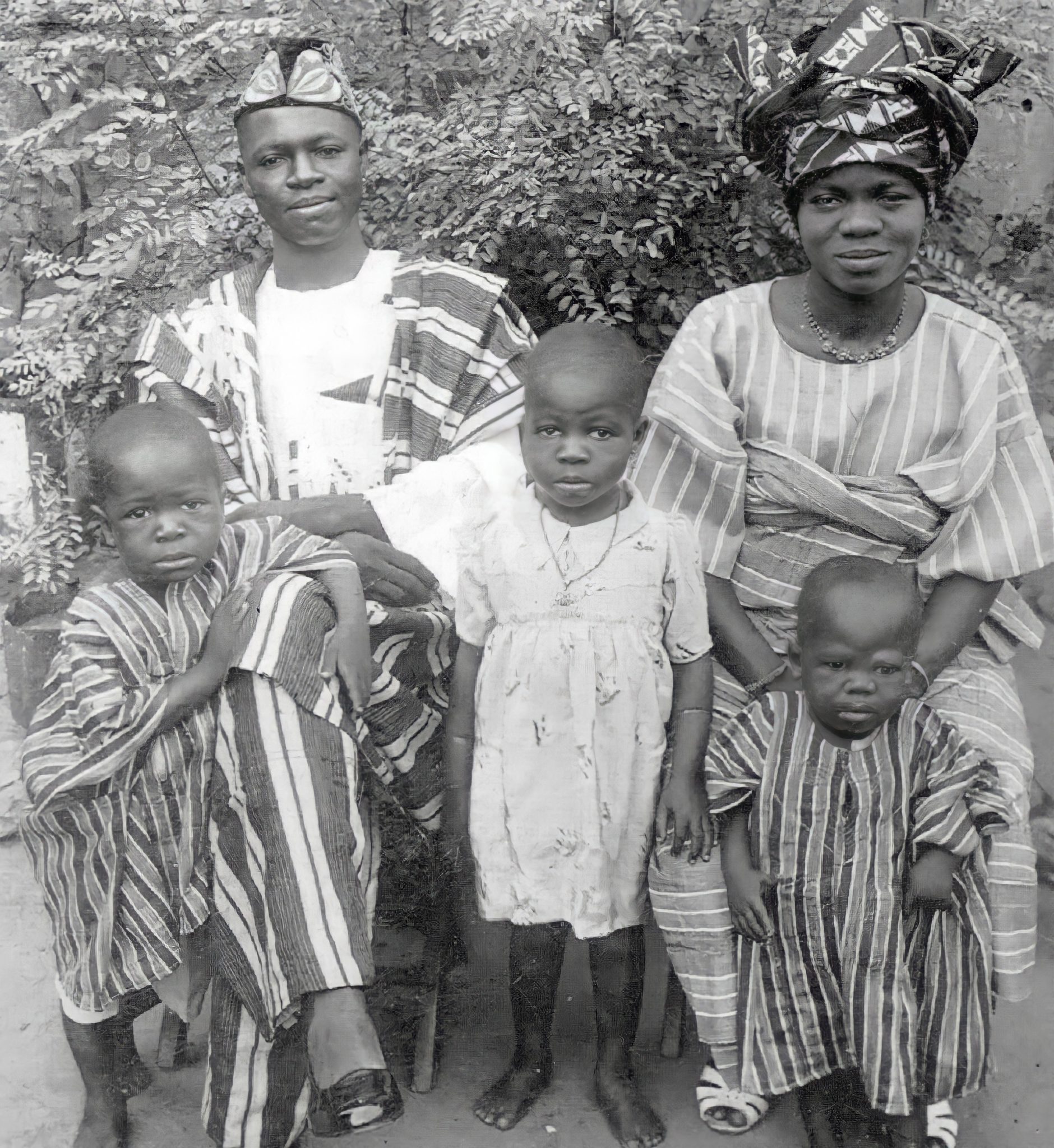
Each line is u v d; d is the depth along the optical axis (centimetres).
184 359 219
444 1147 182
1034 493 198
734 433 200
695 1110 189
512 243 269
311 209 216
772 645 204
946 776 177
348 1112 161
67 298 273
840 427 198
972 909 182
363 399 220
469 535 192
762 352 200
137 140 281
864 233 186
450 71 279
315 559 187
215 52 278
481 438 220
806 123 186
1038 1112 191
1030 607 249
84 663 175
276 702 173
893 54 183
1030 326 260
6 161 276
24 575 261
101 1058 182
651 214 264
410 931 206
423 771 193
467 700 193
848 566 176
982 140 274
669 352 205
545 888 187
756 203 270
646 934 202
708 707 190
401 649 200
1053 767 243
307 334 221
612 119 261
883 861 177
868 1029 177
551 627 185
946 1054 179
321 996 166
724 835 183
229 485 216
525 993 189
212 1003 177
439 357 221
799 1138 185
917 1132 179
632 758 185
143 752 174
